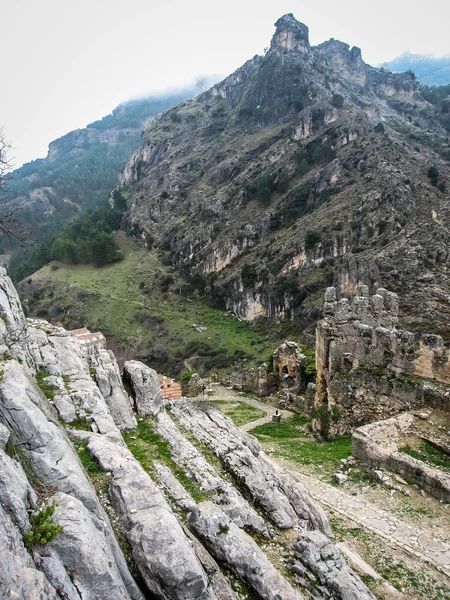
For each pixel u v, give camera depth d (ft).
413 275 264.11
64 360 64.75
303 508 51.72
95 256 563.89
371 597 38.93
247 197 554.46
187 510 44.06
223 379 201.26
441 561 49.19
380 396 89.66
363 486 66.54
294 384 146.10
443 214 339.57
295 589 38.55
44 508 32.19
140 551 35.22
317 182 473.67
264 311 416.46
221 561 39.11
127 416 63.72
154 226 623.77
